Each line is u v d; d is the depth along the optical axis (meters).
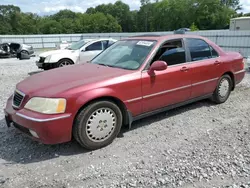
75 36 29.52
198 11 59.44
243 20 25.41
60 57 8.76
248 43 15.54
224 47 16.86
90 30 73.94
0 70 10.46
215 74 4.51
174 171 2.60
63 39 29.19
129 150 3.08
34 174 2.58
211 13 57.12
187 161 2.78
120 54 3.98
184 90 4.00
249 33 15.33
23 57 15.56
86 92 2.91
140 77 3.37
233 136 3.42
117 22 87.62
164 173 2.56
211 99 4.86
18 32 69.12
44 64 8.76
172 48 3.88
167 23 69.88
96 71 3.47
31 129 2.76
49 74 3.52
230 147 3.09
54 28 67.81
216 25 57.31
